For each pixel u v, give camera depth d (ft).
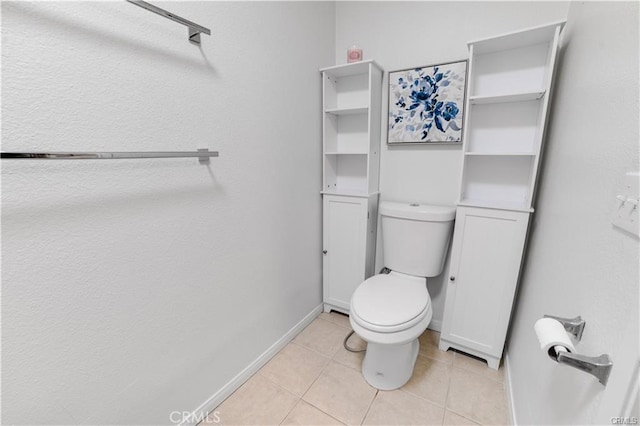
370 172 5.66
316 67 5.59
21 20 2.10
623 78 1.98
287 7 4.67
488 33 4.75
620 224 1.72
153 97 2.98
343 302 6.43
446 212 5.01
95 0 2.46
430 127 5.41
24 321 2.30
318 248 6.34
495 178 5.05
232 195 4.06
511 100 4.63
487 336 4.93
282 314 5.43
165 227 3.25
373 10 5.63
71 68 2.38
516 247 4.42
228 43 3.72
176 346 3.55
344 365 5.08
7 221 2.15
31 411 2.42
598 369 1.61
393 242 5.50
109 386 2.93
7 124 2.11
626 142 1.81
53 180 2.35
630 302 1.50
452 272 5.03
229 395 4.42
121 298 2.93
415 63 5.42
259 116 4.35
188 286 3.60
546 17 4.31
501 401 4.32
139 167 2.93
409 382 4.69
